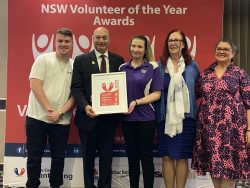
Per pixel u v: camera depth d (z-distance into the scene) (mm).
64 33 3150
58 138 3227
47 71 3184
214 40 3547
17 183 3574
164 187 3531
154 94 3018
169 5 3562
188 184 3557
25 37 3568
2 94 3830
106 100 3043
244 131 2859
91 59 3105
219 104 2865
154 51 3572
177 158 3047
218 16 3541
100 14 3574
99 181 3162
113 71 3141
